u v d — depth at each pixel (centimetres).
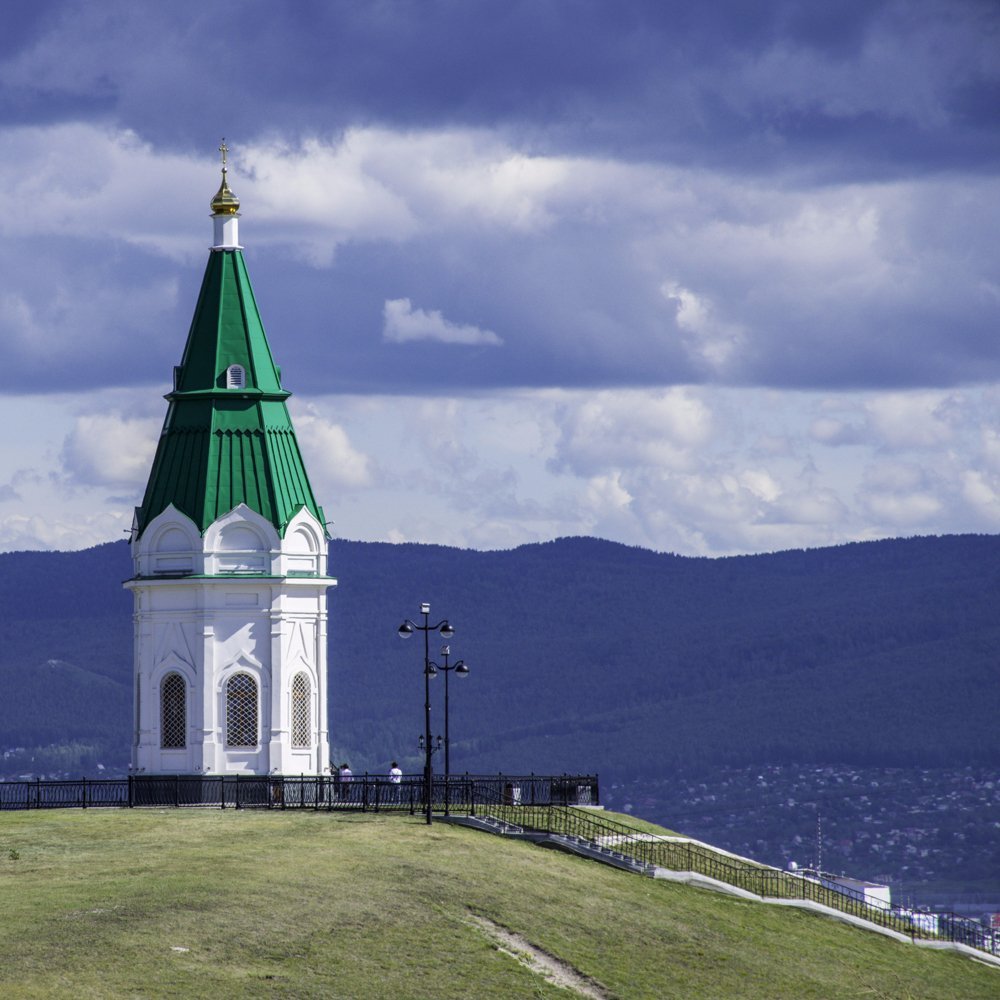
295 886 12081
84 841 13300
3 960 9931
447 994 10919
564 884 13625
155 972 10112
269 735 16262
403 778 16075
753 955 13400
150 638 16412
